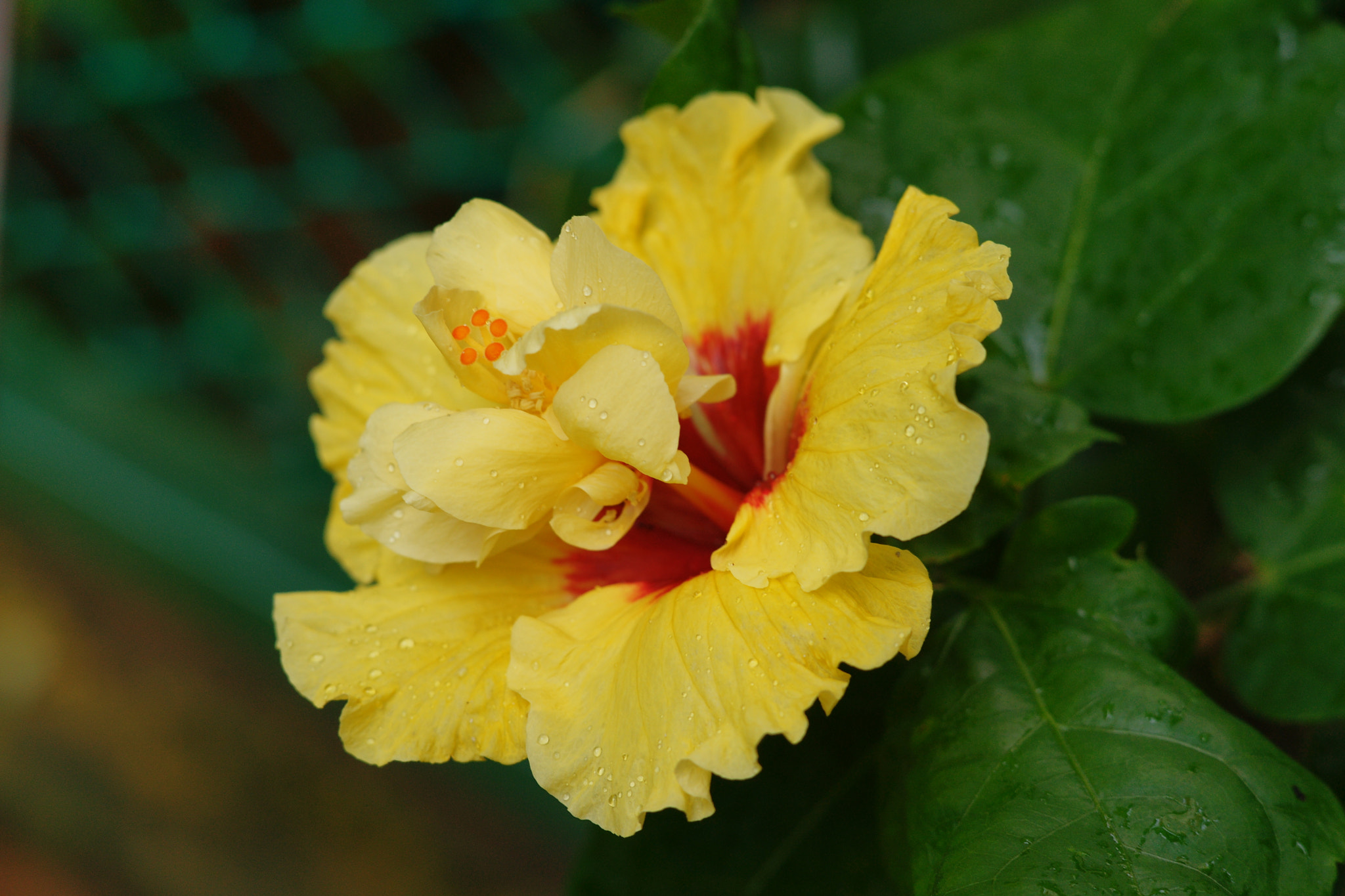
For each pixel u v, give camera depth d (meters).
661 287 0.49
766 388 0.52
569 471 0.49
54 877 1.16
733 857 0.54
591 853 0.55
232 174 0.96
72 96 0.94
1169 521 0.58
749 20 0.68
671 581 0.51
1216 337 0.53
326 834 1.11
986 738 0.49
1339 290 0.52
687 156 0.53
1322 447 0.55
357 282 0.54
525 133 0.82
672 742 0.47
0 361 1.08
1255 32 0.54
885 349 0.48
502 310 0.50
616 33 0.80
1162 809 0.47
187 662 1.18
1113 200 0.55
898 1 0.64
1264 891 0.46
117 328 1.07
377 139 0.94
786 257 0.52
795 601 0.48
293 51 0.88
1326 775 0.55
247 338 1.00
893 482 0.47
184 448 1.05
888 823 0.50
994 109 0.56
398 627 0.51
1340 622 0.54
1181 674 0.51
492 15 0.78
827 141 0.57
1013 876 0.47
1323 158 0.53
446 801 1.10
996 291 0.47
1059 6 0.63
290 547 1.03
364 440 0.49
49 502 1.13
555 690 0.49
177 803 1.14
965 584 0.52
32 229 1.01
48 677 1.20
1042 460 0.51
